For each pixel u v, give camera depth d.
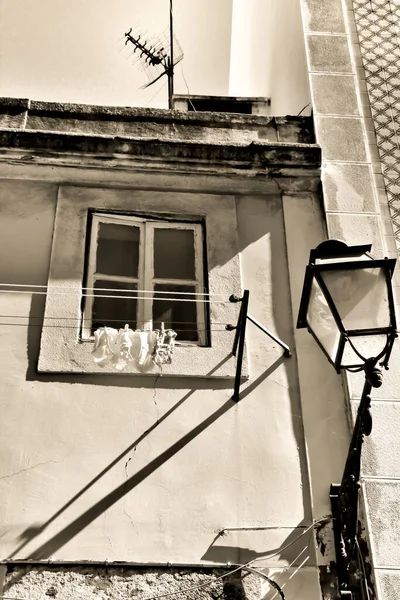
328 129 7.84
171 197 7.37
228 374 6.50
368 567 5.80
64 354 6.41
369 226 7.32
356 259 5.68
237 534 5.89
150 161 7.35
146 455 6.12
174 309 6.88
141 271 7.02
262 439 6.29
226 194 7.48
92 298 6.80
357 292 5.47
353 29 8.62
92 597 5.55
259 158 7.44
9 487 5.88
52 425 6.15
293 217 7.42
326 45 8.42
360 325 5.40
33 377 6.32
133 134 7.62
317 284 5.57
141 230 7.22
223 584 5.70
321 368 6.66
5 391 6.25
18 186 7.29
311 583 5.77
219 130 7.78
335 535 5.88
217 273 7.00
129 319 6.79
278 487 6.11
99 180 7.38
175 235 7.25
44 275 6.79
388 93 8.25
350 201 7.45
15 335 6.50
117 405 6.29
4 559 5.62
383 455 6.22
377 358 5.29
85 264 6.94
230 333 6.71
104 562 5.67
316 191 7.59
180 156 7.38
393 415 6.41
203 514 5.94
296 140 7.85
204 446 6.21
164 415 6.30
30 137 7.26
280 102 9.27
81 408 6.25
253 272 7.08
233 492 6.05
